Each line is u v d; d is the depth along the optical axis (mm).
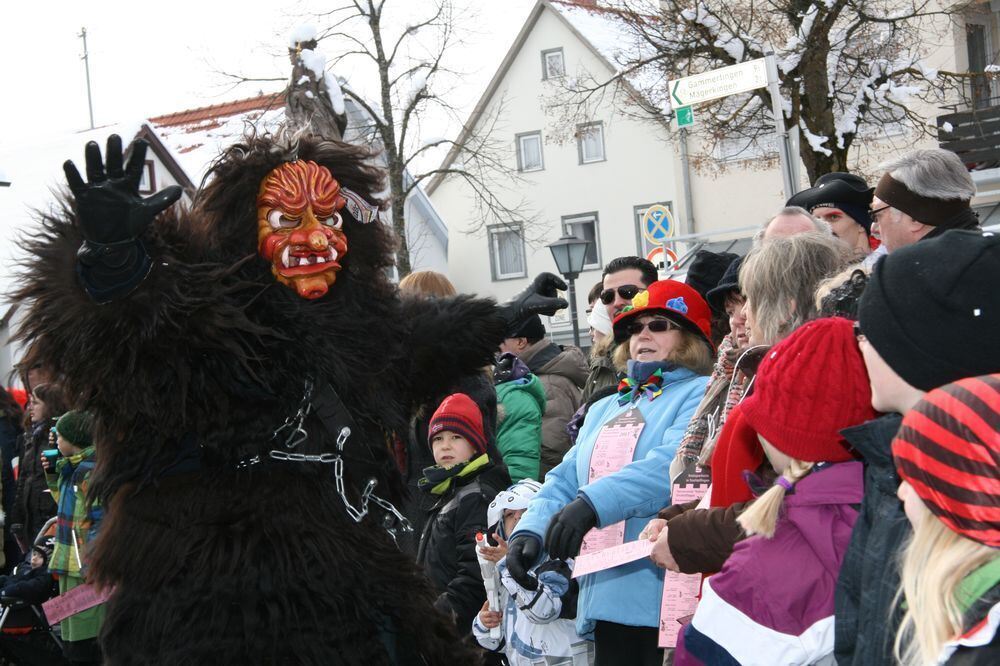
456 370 3023
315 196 2594
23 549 6578
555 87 27797
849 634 1822
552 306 3211
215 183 2625
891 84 14906
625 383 3506
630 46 19984
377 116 20766
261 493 2492
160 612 2406
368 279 2801
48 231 2471
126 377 2414
